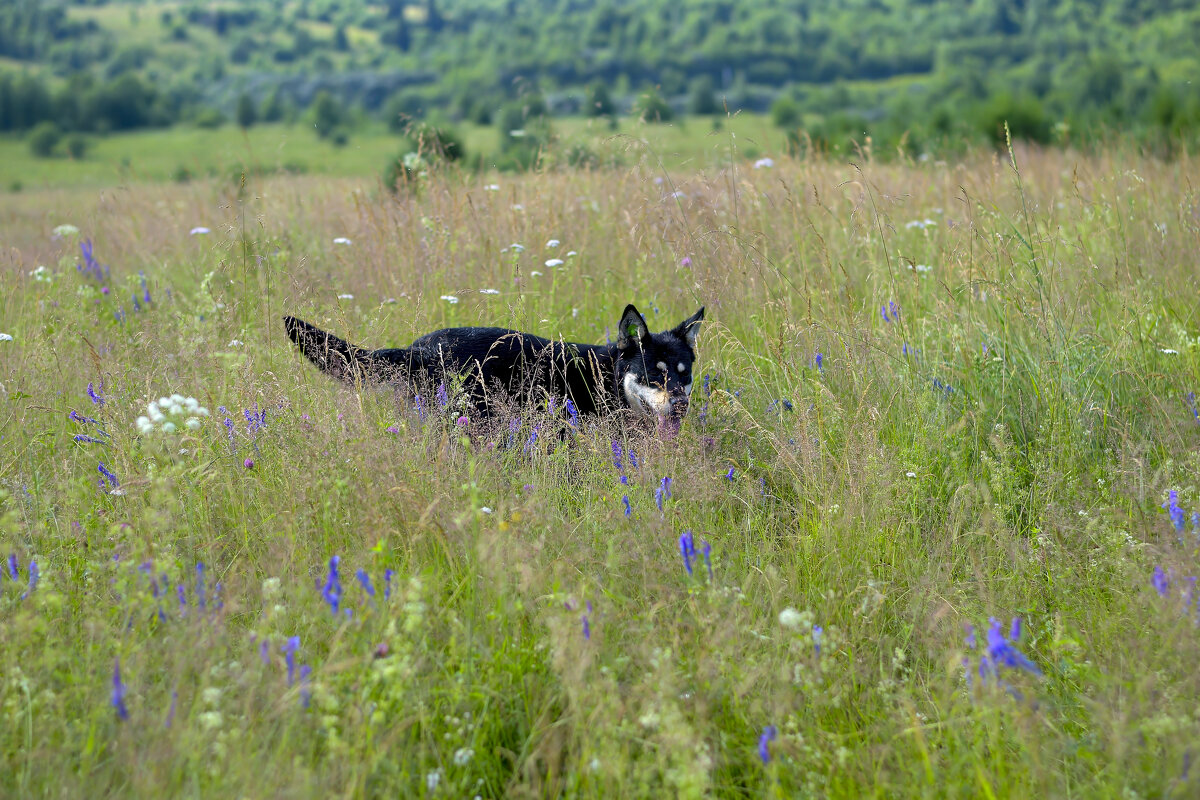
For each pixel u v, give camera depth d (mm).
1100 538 4047
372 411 4605
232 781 2496
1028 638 3562
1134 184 8219
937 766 2840
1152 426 4973
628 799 2574
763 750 2627
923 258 7836
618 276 7395
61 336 6066
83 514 3949
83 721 2818
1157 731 2701
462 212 7750
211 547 3619
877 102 85312
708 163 8938
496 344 5590
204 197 10797
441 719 2941
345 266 7500
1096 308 6289
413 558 3533
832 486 4266
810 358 5676
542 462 4484
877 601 3473
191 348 5367
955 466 4762
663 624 3309
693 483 4211
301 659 3035
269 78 152375
